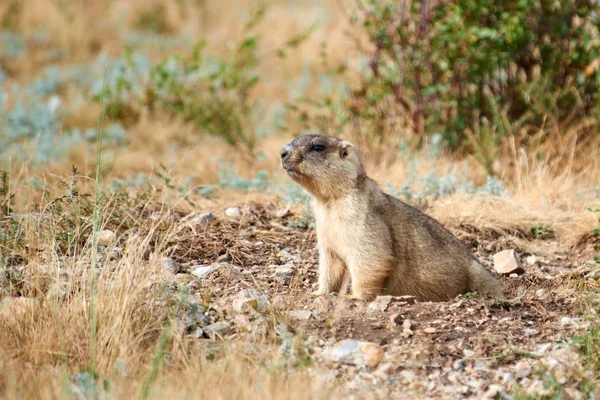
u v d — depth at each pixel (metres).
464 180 33.00
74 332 18.95
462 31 35.81
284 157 23.42
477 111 37.50
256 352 18.97
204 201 31.77
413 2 37.06
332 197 23.53
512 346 20.20
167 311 20.14
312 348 19.33
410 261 24.09
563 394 17.73
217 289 23.08
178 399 16.41
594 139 35.91
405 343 20.19
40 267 21.33
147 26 64.94
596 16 37.69
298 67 56.22
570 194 32.59
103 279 20.72
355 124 38.59
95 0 65.44
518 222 30.52
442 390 18.25
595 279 23.33
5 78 52.19
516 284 25.81
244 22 63.12
